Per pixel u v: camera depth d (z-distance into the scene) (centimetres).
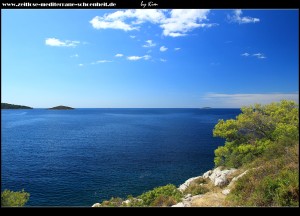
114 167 4347
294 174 1122
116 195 2983
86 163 4681
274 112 2406
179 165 4441
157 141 7381
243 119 2445
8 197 1100
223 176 1970
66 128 11362
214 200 1321
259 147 2127
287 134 1875
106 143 7138
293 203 977
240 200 1190
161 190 1659
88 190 3173
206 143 6912
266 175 1339
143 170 4122
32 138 8106
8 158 5141
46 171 4122
